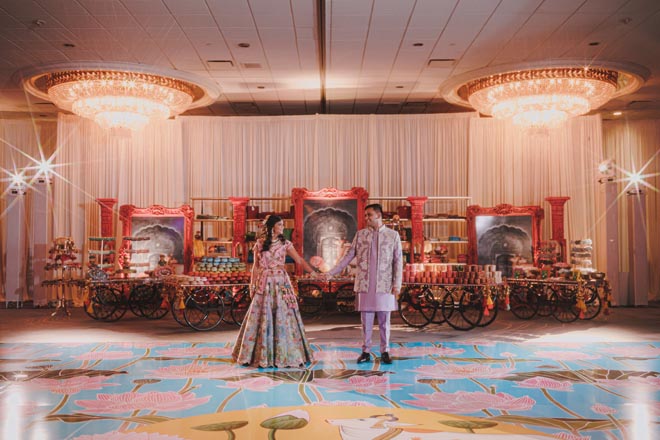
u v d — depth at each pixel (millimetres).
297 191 10641
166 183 11750
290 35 7934
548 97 9414
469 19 7332
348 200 10656
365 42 8172
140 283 9406
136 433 3689
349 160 11711
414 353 6391
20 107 11594
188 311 10219
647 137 13008
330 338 7457
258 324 5762
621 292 11500
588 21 7402
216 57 8875
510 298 9922
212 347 6832
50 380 5160
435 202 11672
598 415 4059
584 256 10023
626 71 9180
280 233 5820
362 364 5785
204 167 11773
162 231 10938
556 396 4566
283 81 10195
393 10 7016
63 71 9188
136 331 8148
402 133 11758
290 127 11789
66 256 10016
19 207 11398
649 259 13016
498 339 7367
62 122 11828
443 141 11750
